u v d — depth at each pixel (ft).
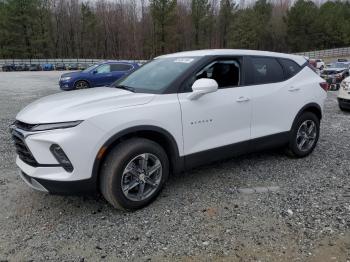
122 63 50.96
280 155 17.89
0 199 12.87
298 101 16.37
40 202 12.66
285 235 10.36
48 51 209.36
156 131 11.81
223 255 9.45
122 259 9.35
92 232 10.66
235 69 14.35
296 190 13.55
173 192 13.39
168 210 11.97
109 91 13.17
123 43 228.63
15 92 50.24
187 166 12.98
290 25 228.63
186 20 228.84
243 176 15.02
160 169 12.23
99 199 12.88
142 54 222.48
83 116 10.55
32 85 64.13
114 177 11.10
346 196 13.00
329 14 233.14
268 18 239.50
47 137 10.30
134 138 11.69
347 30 233.14
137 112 11.41
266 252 9.54
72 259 9.36
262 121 15.05
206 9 226.58
